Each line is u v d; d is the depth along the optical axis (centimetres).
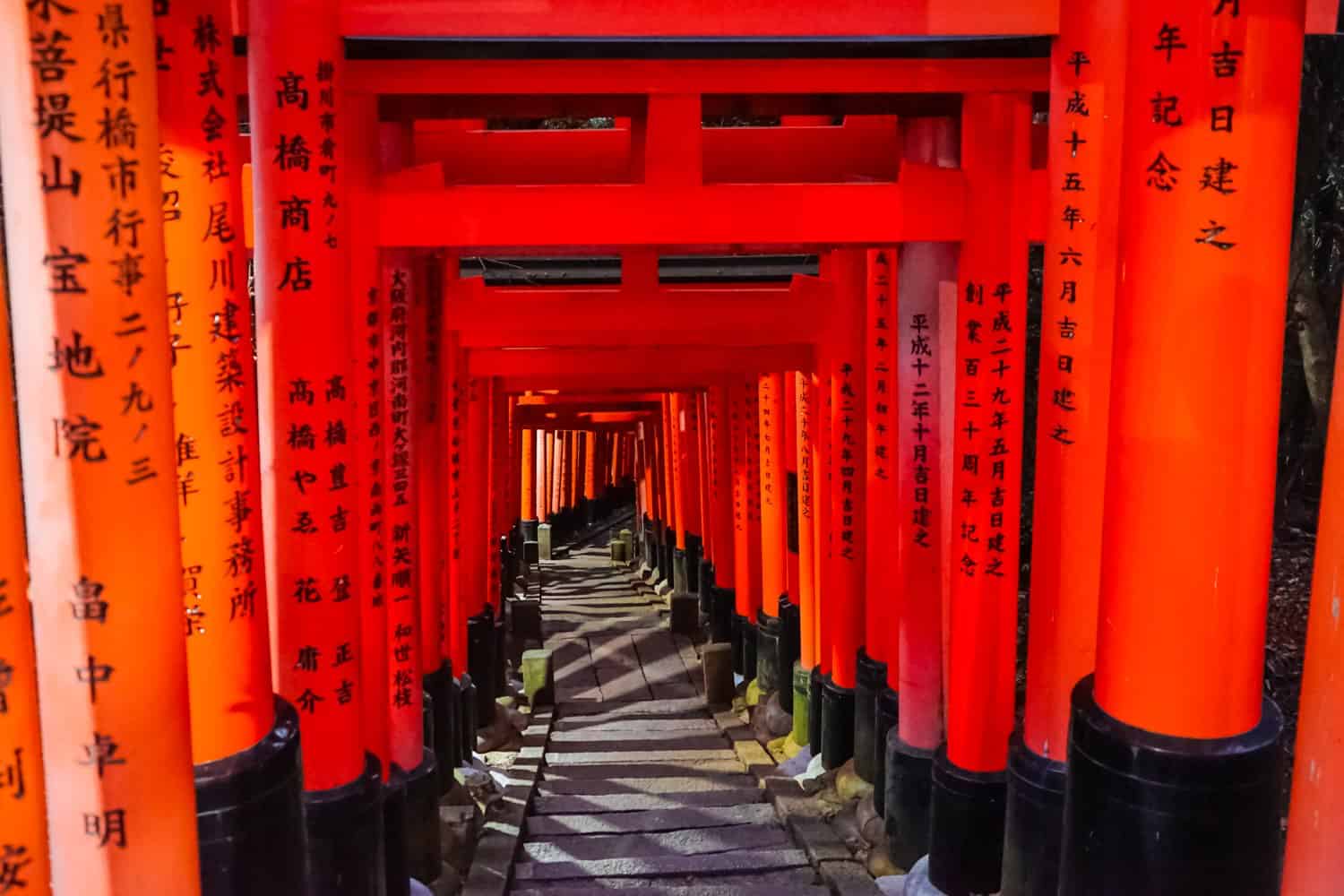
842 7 475
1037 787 503
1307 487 873
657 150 545
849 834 777
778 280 1145
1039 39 480
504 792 937
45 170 236
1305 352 823
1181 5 311
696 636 1753
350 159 546
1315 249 807
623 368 1051
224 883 339
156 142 253
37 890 236
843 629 889
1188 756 333
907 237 549
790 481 1208
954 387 608
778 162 677
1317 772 271
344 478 496
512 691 1410
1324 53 783
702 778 1032
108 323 243
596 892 723
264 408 483
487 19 474
